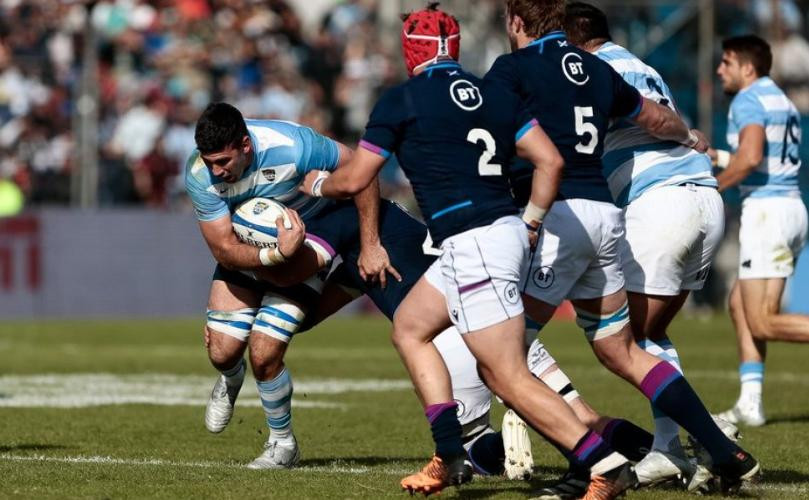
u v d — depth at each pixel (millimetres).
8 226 66875
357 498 19859
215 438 28578
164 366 46469
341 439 28750
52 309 67500
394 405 35062
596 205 20172
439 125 18938
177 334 59688
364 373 44156
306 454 26406
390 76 80250
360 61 80625
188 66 78938
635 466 21344
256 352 23609
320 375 43500
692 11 71438
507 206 19000
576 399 22547
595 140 20344
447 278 18969
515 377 18688
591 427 22359
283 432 24203
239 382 24797
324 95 80000
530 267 20109
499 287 18641
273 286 23734
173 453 26016
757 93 31891
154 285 68875
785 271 32000
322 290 24266
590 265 20406
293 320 23719
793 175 32406
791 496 20500
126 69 78188
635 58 23078
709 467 20312
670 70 71625
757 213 32094
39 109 73562
